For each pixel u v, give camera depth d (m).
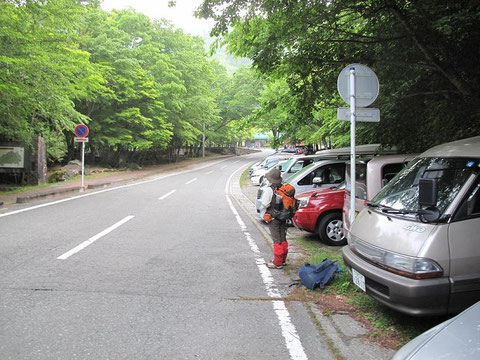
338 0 6.33
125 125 30.69
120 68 25.88
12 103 13.17
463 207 3.56
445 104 7.43
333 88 8.43
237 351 3.37
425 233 3.52
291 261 6.45
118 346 3.38
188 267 5.91
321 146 31.88
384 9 6.30
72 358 3.16
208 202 14.77
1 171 17.45
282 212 5.94
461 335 2.08
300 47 7.35
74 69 14.29
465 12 5.02
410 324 3.89
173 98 33.50
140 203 13.71
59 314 4.01
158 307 4.30
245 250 7.16
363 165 6.48
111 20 26.91
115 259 6.21
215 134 58.22
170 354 3.28
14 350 3.25
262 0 6.09
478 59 6.21
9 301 4.30
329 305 4.48
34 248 6.74
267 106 10.12
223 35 6.82
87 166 28.97
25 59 11.48
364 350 3.41
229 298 4.65
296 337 3.66
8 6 11.17
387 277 3.60
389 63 7.12
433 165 4.27
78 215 10.58
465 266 3.39
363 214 4.62
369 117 5.42
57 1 12.10
